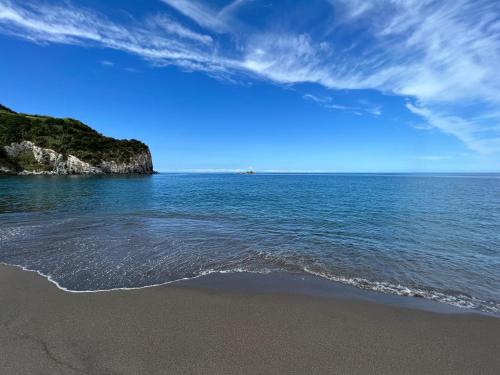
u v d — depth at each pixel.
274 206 23.05
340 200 27.78
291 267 8.78
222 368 4.01
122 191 37.31
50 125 106.88
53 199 26.30
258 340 4.75
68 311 5.62
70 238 11.93
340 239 12.34
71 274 7.81
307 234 13.22
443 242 11.94
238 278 7.79
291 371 3.99
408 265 9.11
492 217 17.88
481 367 4.20
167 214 18.70
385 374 3.99
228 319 5.46
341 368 4.09
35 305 5.86
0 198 26.20
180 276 7.86
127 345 4.50
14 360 4.04
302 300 6.43
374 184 61.25
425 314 5.89
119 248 10.55
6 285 6.93
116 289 6.84
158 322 5.27
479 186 53.38
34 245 10.76
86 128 119.44
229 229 14.19
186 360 4.16
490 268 8.91
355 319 5.59
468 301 6.62
